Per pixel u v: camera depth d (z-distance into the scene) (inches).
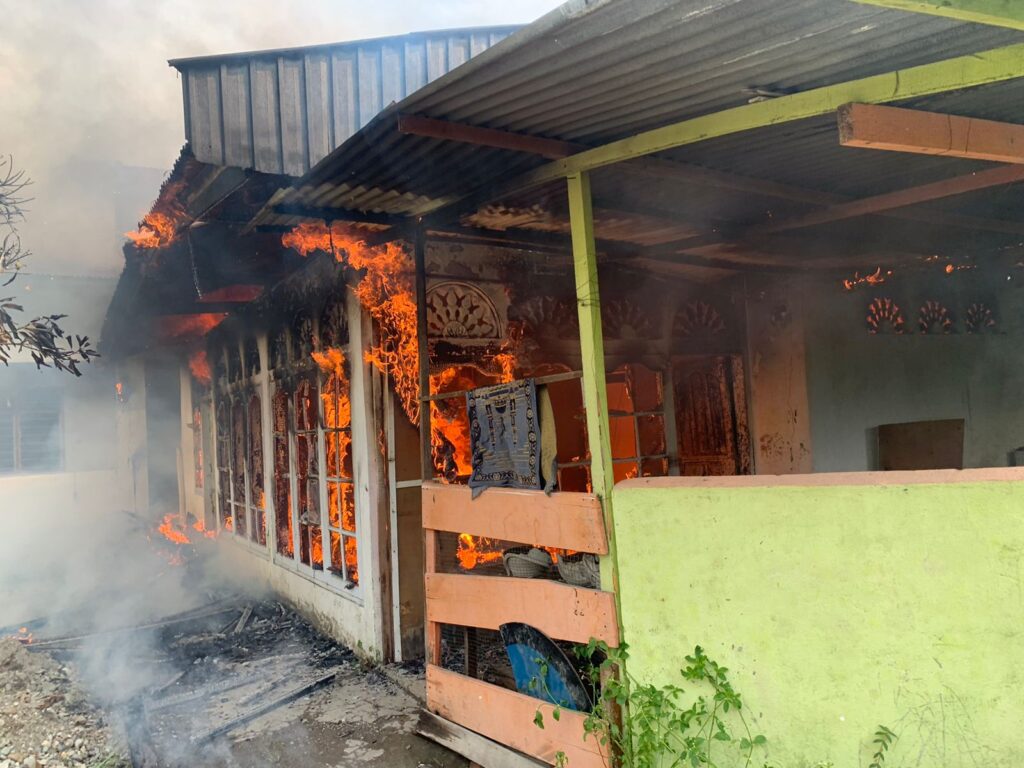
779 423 280.5
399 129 123.4
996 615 96.2
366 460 231.6
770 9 89.3
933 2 77.4
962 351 324.8
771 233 209.0
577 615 143.0
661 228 202.1
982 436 323.9
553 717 144.7
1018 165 147.8
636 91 114.7
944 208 202.2
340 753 175.2
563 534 144.9
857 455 287.9
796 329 277.7
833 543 109.0
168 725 196.4
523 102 119.0
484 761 161.2
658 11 89.7
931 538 100.8
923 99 117.3
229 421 399.5
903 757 102.7
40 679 225.1
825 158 152.7
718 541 121.3
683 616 125.9
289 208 176.9
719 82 112.0
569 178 143.6
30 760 173.3
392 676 218.4
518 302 235.0
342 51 203.3
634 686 133.3
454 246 222.5
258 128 185.8
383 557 229.9
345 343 246.8
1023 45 95.0
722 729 118.0
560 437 243.3
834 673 109.0
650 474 255.1
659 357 261.6
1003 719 95.6
